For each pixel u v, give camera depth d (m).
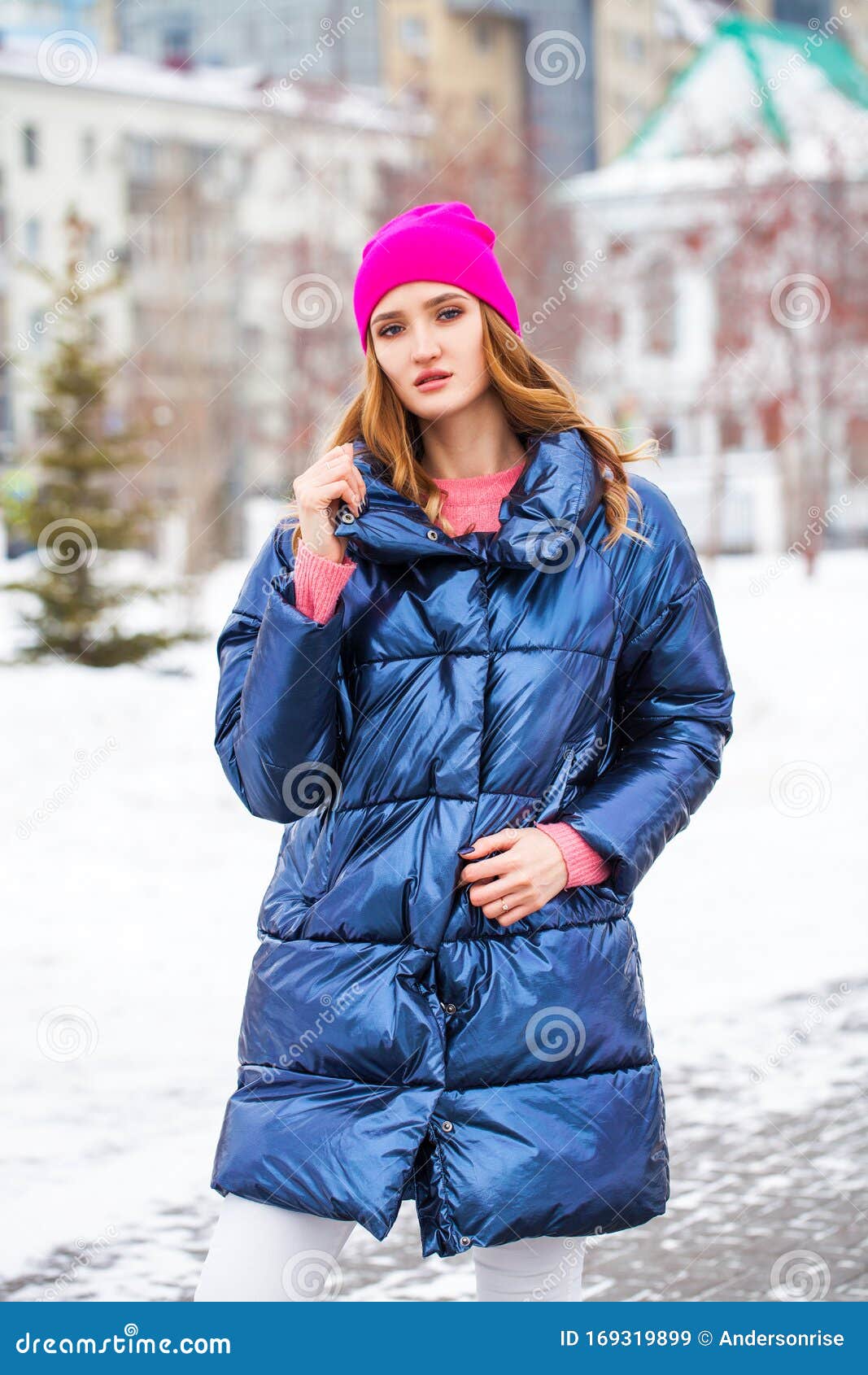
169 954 8.92
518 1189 2.80
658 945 8.84
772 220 42.16
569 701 2.96
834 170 43.16
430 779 2.91
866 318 42.16
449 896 2.85
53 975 8.48
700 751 3.10
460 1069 2.84
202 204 45.25
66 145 65.06
